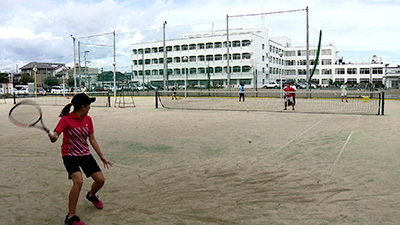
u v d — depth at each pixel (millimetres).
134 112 18516
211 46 74562
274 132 10469
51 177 5906
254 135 9953
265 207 4320
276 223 3812
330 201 4473
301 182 5340
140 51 81750
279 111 18266
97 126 12602
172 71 76875
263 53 75938
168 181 5562
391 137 9070
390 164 6242
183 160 6996
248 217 4004
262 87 62250
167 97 36875
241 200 4598
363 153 7219
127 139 9625
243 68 71438
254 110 19078
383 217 3902
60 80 81875
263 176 5730
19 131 11570
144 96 40156
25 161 7102
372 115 15492
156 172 6125
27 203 4625
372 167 6082
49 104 28531
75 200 3834
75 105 3902
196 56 75875
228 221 3904
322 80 87375
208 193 4926
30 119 14297
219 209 4285
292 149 7863
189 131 10938
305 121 13297
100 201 4379
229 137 9672
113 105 25281
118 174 6023
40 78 92438
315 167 6215
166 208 4359
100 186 4188
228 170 6160
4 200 4746
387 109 18984
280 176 5707
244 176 5758
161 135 10219
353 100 27922
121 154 7672
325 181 5348
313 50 87938
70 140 3920
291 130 10844
